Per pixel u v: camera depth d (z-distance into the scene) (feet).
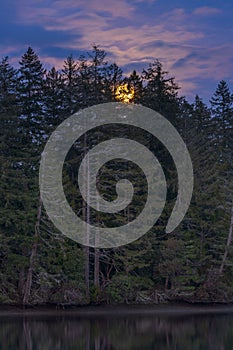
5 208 142.61
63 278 146.41
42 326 120.78
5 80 148.66
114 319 135.54
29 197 143.33
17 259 140.87
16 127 151.33
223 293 164.45
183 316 143.74
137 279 158.71
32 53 162.09
